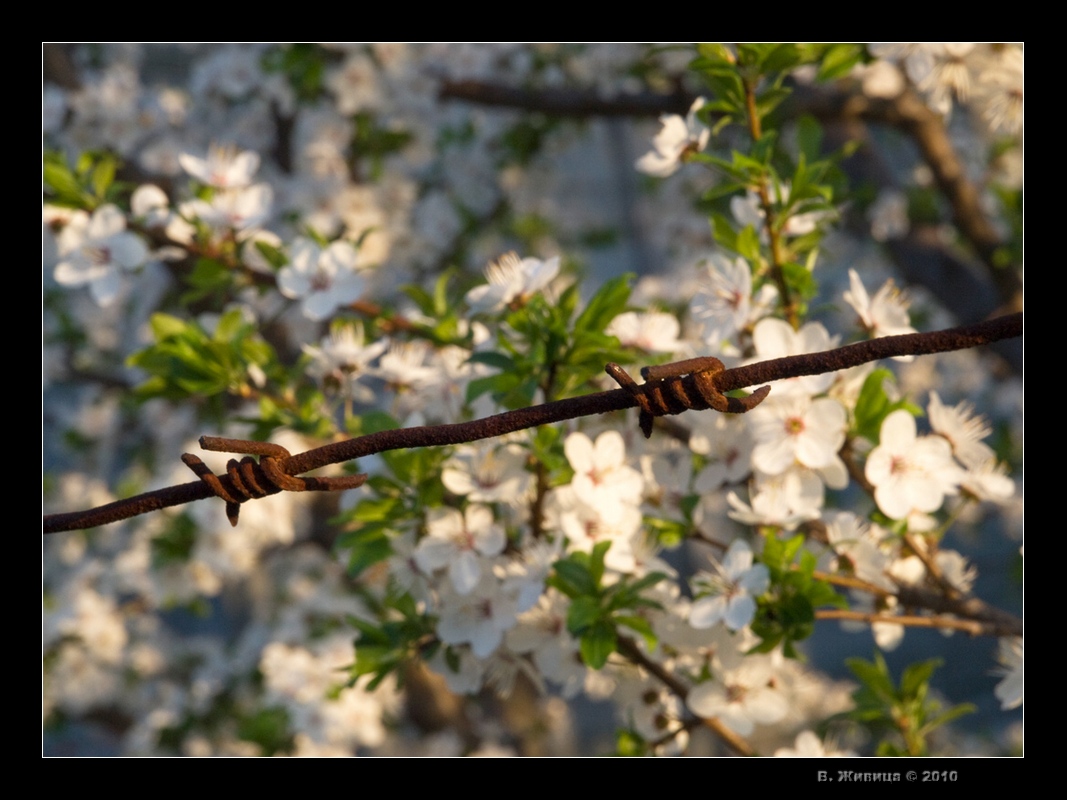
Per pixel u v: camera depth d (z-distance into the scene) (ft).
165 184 14.64
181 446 16.60
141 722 16.17
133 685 16.93
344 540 6.66
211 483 3.86
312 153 14.08
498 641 6.47
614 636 6.00
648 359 6.84
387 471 6.91
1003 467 6.50
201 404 12.13
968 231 14.21
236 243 8.39
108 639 15.83
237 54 14.44
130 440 18.97
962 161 15.26
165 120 14.92
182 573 14.94
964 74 8.06
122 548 17.61
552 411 3.71
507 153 18.11
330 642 14.23
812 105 13.46
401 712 16.46
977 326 3.49
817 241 6.81
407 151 15.07
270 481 3.82
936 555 6.77
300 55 13.75
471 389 6.38
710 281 6.43
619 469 6.25
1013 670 6.47
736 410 3.54
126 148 14.55
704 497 6.89
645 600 6.05
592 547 6.25
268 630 16.26
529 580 6.34
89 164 8.55
